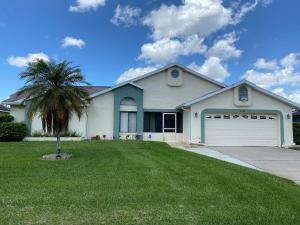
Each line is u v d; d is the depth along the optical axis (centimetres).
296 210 618
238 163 1309
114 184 809
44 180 848
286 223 546
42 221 539
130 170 1016
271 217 574
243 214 588
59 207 614
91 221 543
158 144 1961
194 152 1645
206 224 536
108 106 2370
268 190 776
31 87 1348
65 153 1432
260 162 1348
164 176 923
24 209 600
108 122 2356
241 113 2122
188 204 648
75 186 782
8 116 2264
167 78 2456
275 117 2147
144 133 2409
